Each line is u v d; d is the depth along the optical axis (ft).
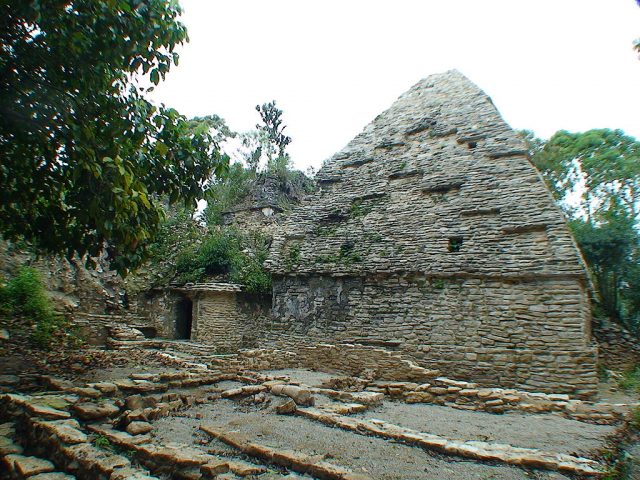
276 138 112.16
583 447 16.67
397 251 40.09
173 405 19.95
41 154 23.12
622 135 66.13
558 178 68.59
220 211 82.23
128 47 19.83
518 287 34.12
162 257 58.29
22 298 37.45
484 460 14.64
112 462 13.12
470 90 47.24
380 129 50.78
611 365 45.83
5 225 25.59
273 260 46.14
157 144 21.70
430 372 29.55
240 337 50.88
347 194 47.44
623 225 56.70
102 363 30.71
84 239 24.41
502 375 33.12
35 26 18.54
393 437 16.61
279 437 16.14
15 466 14.16
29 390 23.00
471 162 41.55
